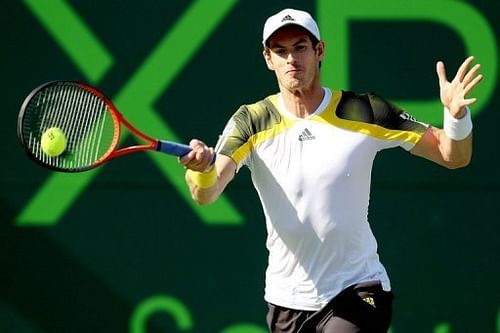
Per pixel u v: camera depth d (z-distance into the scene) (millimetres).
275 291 16609
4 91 22281
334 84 22000
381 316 16328
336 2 21969
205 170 15227
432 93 21984
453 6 21906
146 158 22281
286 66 15977
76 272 22359
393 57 22016
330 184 16031
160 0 22125
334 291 16219
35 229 22359
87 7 22188
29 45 22266
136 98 22141
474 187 22094
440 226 22141
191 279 22297
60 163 15773
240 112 16547
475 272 22109
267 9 22031
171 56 22125
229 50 22109
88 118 16000
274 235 16438
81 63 22203
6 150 22297
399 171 22188
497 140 21984
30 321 22406
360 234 16250
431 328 22125
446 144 16156
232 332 22297
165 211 22297
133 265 22281
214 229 22250
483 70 21906
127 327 22344
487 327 22141
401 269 22172
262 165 16266
